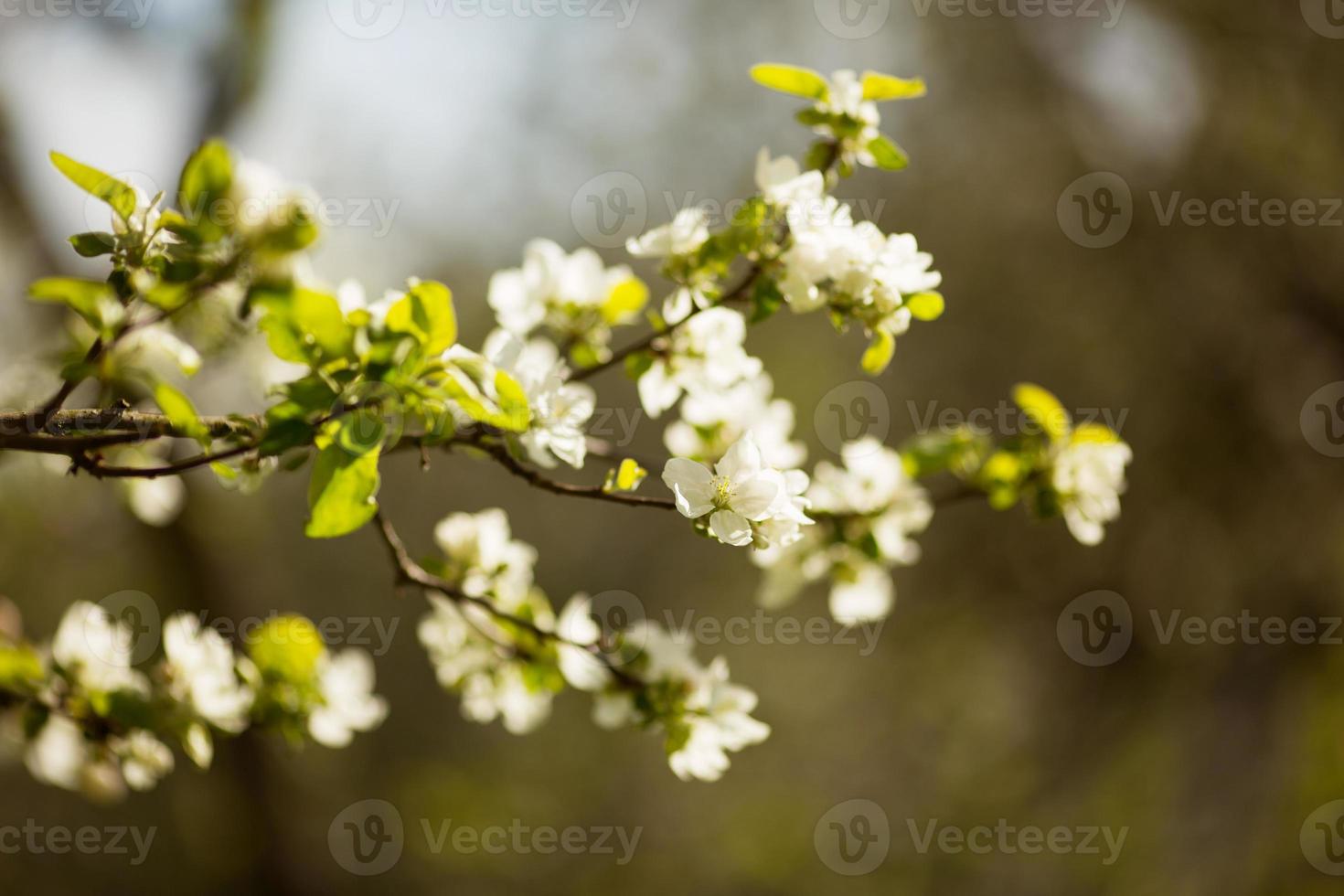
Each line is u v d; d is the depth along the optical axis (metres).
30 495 5.16
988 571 8.70
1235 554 7.76
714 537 1.55
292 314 1.39
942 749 9.79
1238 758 7.14
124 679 2.16
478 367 1.51
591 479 4.41
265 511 9.31
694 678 2.10
